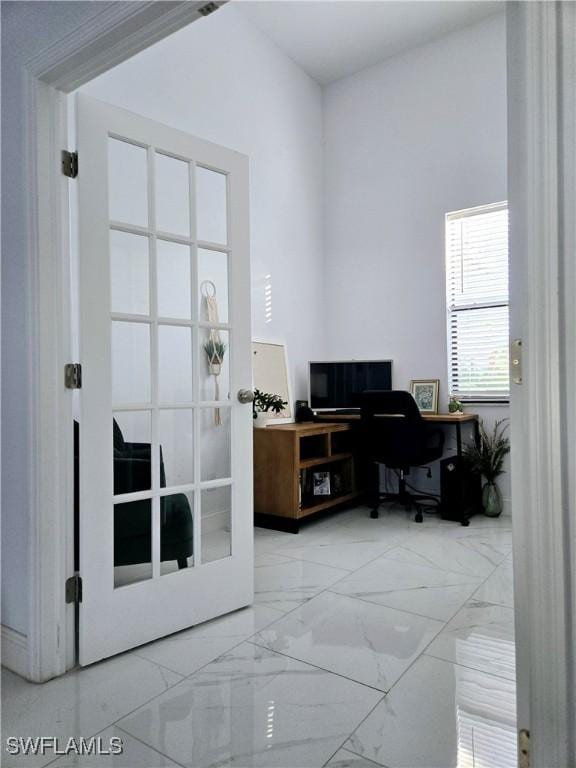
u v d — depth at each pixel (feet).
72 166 5.79
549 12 2.73
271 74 13.42
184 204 6.82
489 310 12.98
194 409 6.81
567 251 2.68
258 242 12.91
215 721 4.66
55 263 5.61
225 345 7.25
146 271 6.39
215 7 4.60
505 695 5.04
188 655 5.87
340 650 5.95
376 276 14.53
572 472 2.66
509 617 6.79
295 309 14.21
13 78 5.75
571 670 2.67
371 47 13.84
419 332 13.79
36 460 5.45
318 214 15.31
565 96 2.70
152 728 4.58
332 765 4.09
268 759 4.17
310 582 8.14
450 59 13.32
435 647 6.00
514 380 2.89
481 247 13.09
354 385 14.10
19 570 5.66
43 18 5.48
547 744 2.69
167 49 10.41
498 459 12.49
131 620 6.01
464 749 4.26
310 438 13.08
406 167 14.03
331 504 12.28
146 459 6.36
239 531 7.18
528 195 2.76
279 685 5.24
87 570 5.67
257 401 11.90
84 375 5.72
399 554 9.55
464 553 9.59
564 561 2.67
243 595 7.17
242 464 7.29
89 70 5.38
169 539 6.48
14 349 5.75
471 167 13.02
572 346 2.66
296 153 14.39
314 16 12.57
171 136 6.63
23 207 5.58
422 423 11.63
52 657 5.44
